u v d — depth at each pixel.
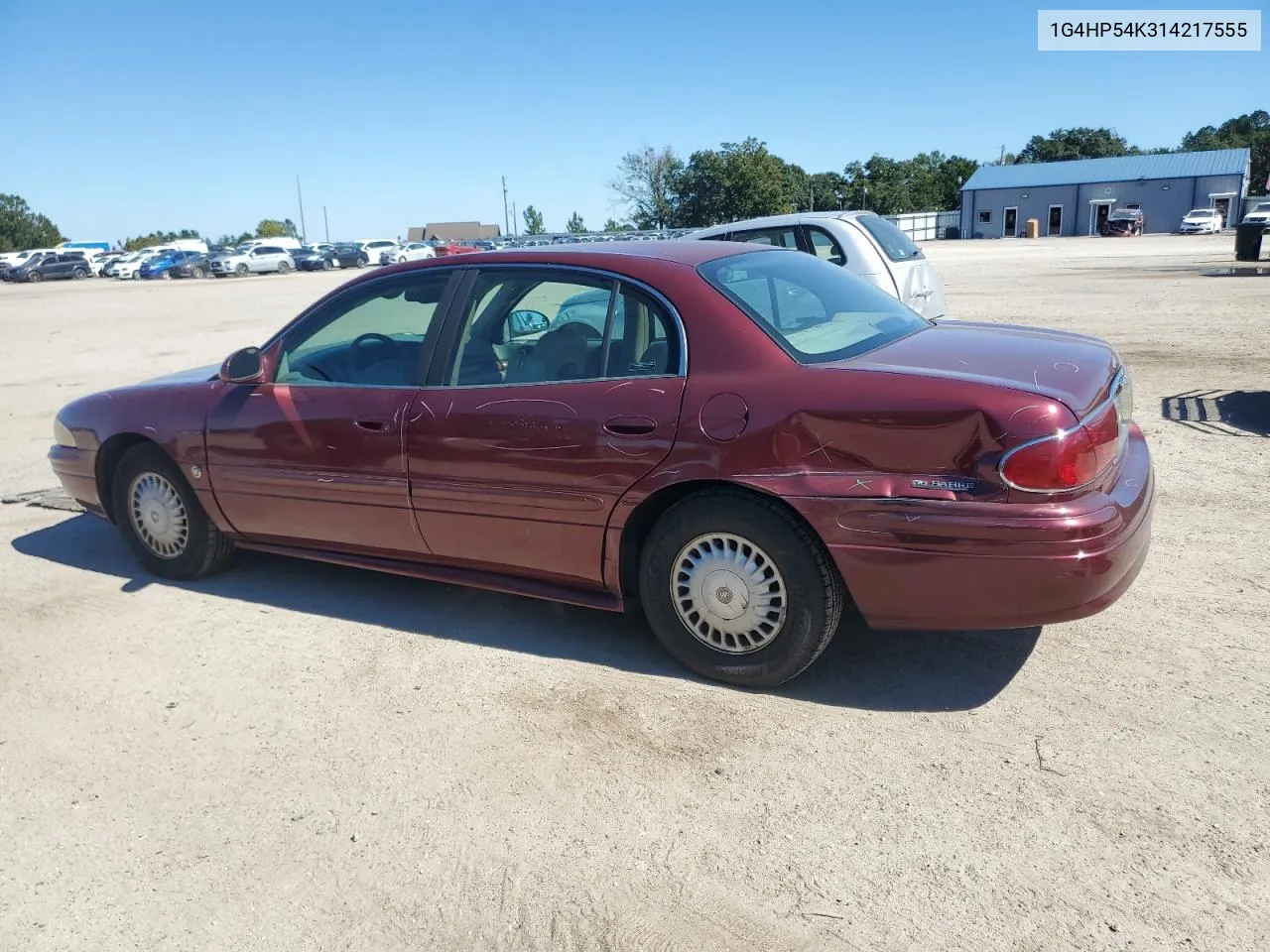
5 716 3.82
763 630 3.65
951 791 3.06
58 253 55.03
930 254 41.62
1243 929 2.45
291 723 3.67
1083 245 45.25
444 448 4.08
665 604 3.82
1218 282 19.92
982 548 3.20
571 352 3.92
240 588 5.07
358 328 4.49
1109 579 3.22
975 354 3.66
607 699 3.73
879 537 3.32
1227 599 4.32
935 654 3.98
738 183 56.12
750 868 2.77
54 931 2.67
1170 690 3.58
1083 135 106.69
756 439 3.46
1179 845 2.76
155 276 50.75
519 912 2.65
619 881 2.75
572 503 3.84
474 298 4.19
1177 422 7.65
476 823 3.03
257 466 4.66
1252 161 110.19
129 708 3.84
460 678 3.96
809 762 3.26
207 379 5.02
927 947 2.45
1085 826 2.86
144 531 5.23
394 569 4.50
